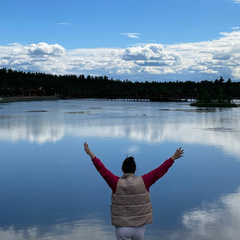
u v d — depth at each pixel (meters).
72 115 67.44
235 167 18.56
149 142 28.58
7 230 9.78
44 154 23.12
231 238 8.95
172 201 12.43
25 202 12.58
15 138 31.59
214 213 11.03
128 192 4.58
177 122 49.12
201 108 100.06
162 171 4.68
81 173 17.47
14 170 18.34
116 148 25.55
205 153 22.97
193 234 9.27
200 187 14.41
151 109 95.12
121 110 89.62
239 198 12.72
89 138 31.55
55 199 12.91
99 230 9.70
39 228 9.91
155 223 10.15
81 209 11.66
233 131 36.34
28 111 83.81
